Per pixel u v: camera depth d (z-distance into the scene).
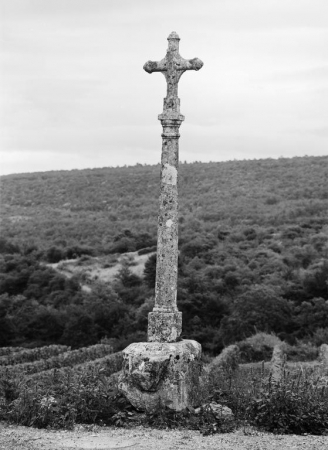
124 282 55.84
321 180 115.25
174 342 13.22
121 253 70.94
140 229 87.94
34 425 12.45
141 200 127.50
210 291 47.97
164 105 13.79
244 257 60.47
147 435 11.70
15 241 80.81
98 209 125.94
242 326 41.41
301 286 48.22
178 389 12.65
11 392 13.84
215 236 70.31
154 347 12.84
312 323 41.44
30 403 12.88
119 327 46.00
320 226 74.44
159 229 13.63
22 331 46.25
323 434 12.16
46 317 46.50
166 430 12.11
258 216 86.88
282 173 125.62
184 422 12.35
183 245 63.22
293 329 41.66
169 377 12.66
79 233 89.94
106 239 79.69
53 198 137.50
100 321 46.31
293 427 12.22
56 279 53.97
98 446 10.95
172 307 13.44
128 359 12.81
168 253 13.54
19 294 53.00
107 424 12.56
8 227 102.00
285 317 41.78
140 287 54.25
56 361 31.11
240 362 30.42
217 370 18.53
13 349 38.16
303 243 66.06
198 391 13.04
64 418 12.41
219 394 13.26
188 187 127.75
